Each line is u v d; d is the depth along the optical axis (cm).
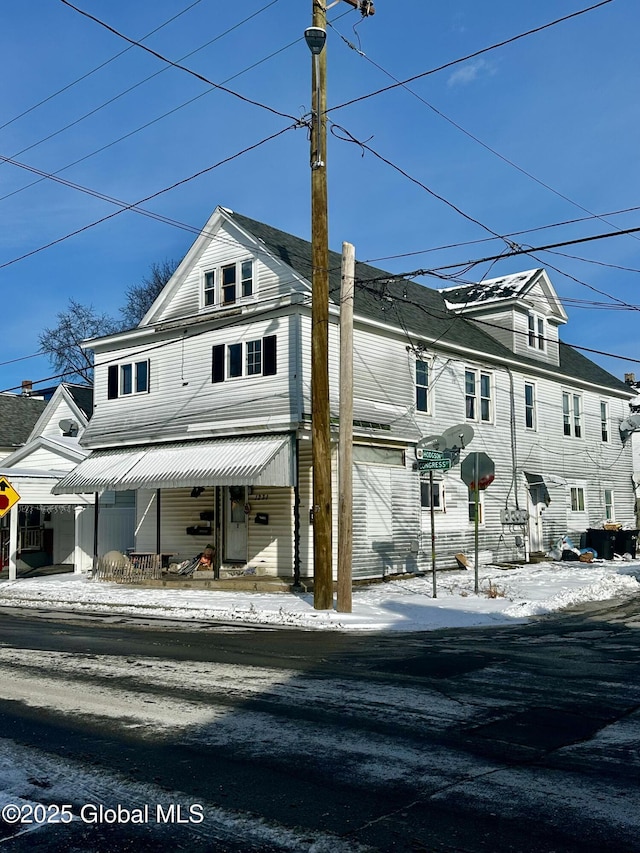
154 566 2217
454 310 3044
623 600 1816
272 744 656
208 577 2125
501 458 2748
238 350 2170
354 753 632
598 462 3362
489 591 1752
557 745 654
